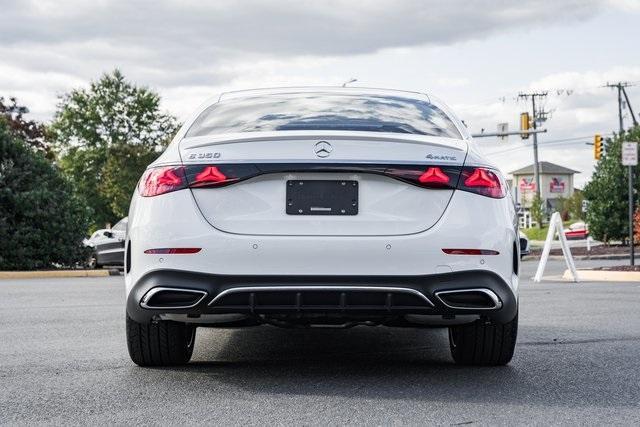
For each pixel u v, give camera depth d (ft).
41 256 64.08
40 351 20.21
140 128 225.15
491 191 15.71
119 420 13.23
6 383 16.16
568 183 436.35
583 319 27.30
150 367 17.90
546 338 22.58
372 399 14.66
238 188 15.43
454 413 13.64
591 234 112.88
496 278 15.42
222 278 15.19
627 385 15.99
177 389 15.53
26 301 34.55
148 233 15.48
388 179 15.43
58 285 46.68
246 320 16.15
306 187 15.35
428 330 24.43
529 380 16.44
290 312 15.35
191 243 15.25
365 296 15.17
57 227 64.03
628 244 116.78
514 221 16.38
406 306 15.31
